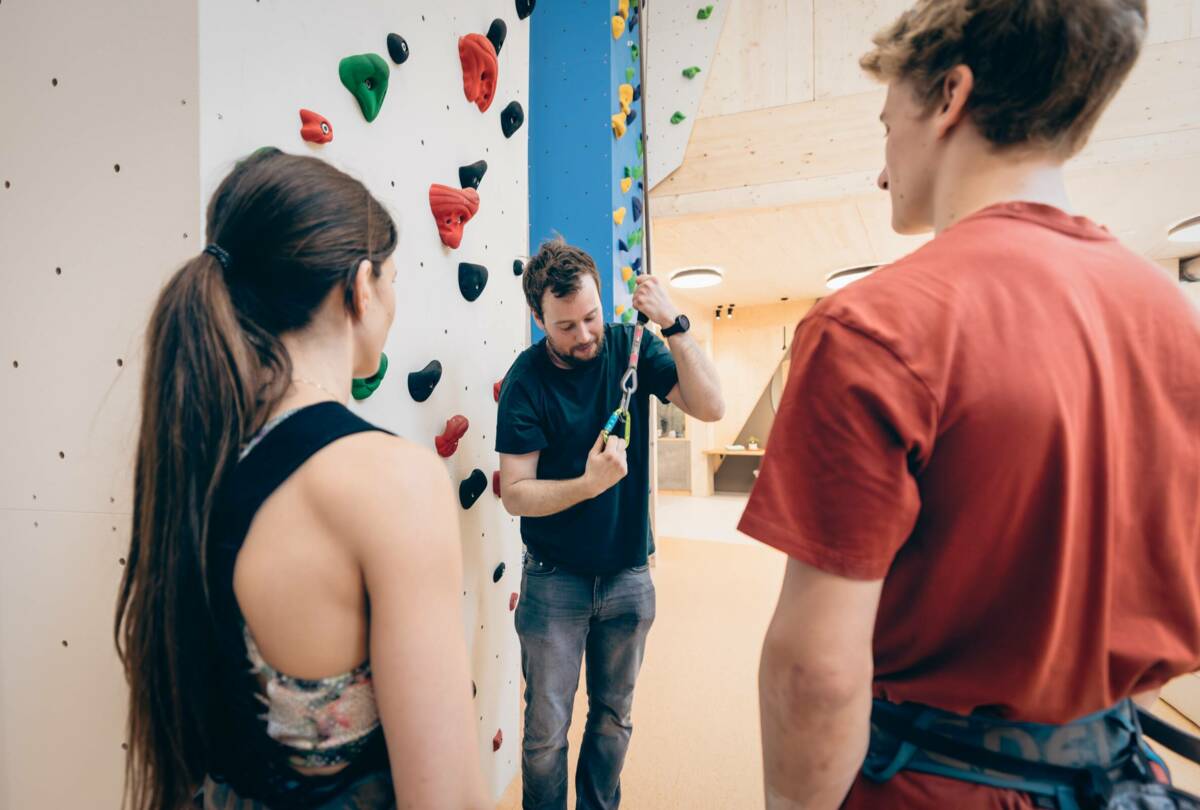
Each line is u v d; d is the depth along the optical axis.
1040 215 0.47
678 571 3.71
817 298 6.84
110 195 0.73
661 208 3.79
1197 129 2.84
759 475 0.48
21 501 0.81
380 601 0.44
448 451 1.17
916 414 0.41
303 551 0.44
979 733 0.47
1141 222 3.87
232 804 0.50
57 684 0.81
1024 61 0.44
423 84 1.09
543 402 1.24
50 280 0.78
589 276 1.18
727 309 7.35
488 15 1.31
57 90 0.76
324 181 0.53
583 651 1.31
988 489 0.41
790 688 0.44
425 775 0.44
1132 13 0.42
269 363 0.48
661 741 1.82
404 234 1.04
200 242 0.68
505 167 1.45
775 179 3.57
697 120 3.70
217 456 0.45
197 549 0.44
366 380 0.93
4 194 0.80
